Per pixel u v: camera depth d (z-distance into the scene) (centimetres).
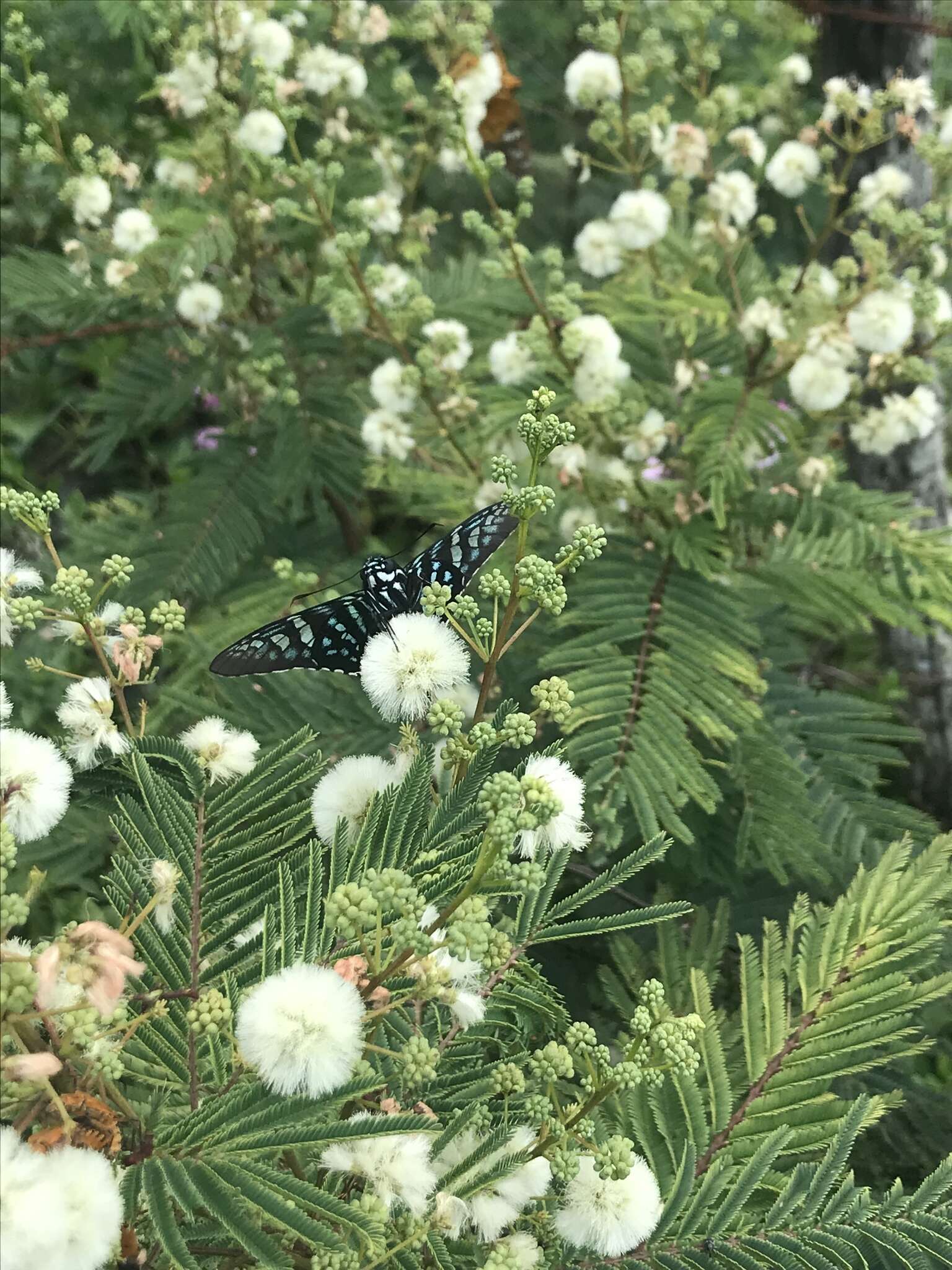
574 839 18
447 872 17
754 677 33
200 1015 15
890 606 36
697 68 42
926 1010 33
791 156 40
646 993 18
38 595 37
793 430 36
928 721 51
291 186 46
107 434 49
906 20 39
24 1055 13
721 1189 19
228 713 29
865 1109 20
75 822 29
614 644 33
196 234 43
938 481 47
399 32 50
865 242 37
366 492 53
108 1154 14
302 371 45
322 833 19
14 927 15
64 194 44
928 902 24
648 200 40
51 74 59
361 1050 14
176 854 19
